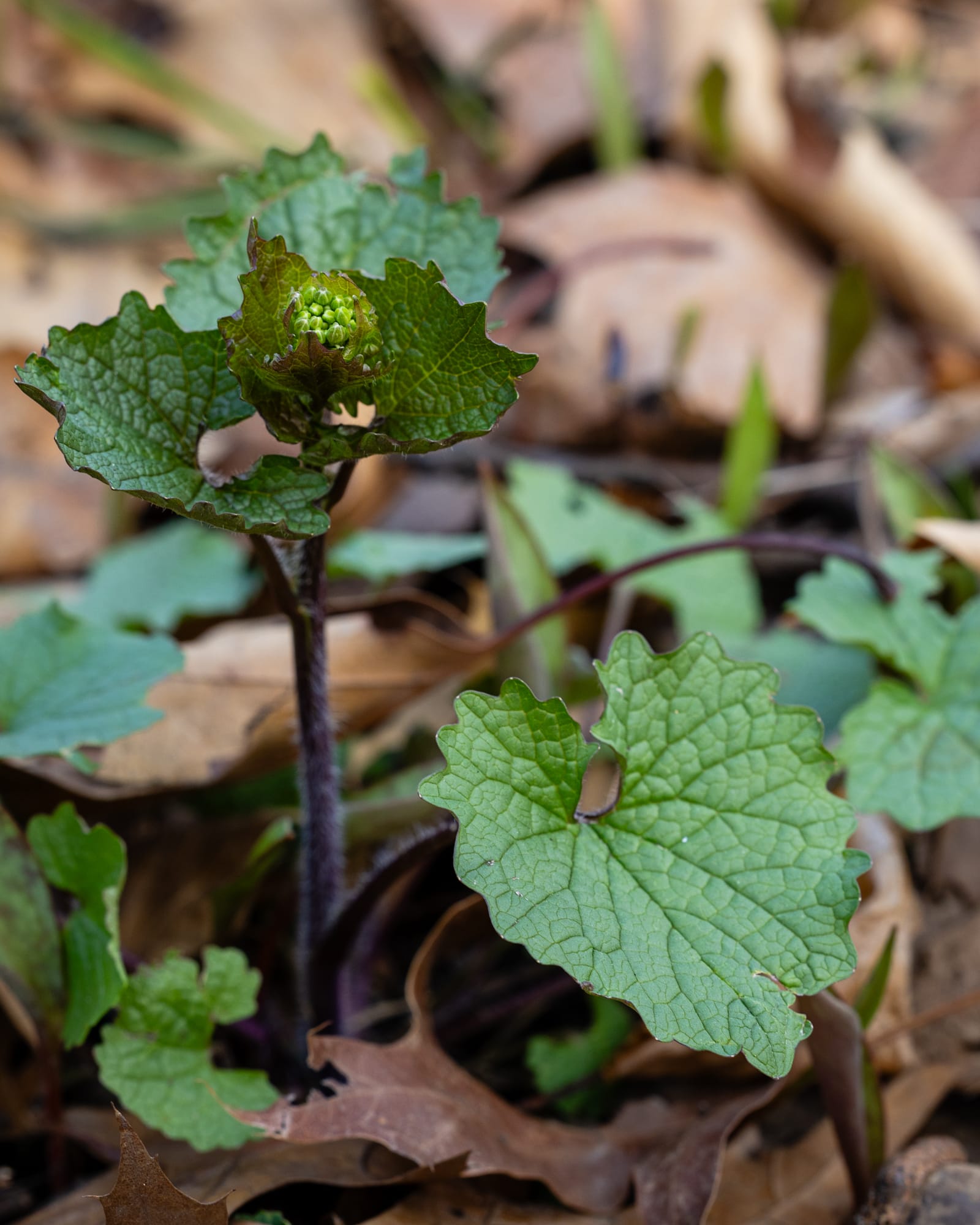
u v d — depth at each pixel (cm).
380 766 57
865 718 50
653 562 54
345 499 68
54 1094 49
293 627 46
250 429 73
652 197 91
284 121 113
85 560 77
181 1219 45
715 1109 49
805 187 90
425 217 48
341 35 118
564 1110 51
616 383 77
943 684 52
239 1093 47
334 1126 46
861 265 73
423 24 116
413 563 60
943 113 114
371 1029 53
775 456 80
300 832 52
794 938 43
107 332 44
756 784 44
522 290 89
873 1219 48
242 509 44
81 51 113
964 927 54
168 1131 46
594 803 54
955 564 58
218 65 115
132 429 44
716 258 87
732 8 100
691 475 78
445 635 54
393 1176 48
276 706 54
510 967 54
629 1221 48
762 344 83
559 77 110
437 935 50
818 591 53
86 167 109
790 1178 49
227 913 51
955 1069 51
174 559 67
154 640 52
